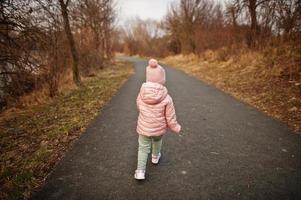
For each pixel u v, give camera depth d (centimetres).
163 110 293
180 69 1797
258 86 809
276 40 1105
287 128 470
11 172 340
